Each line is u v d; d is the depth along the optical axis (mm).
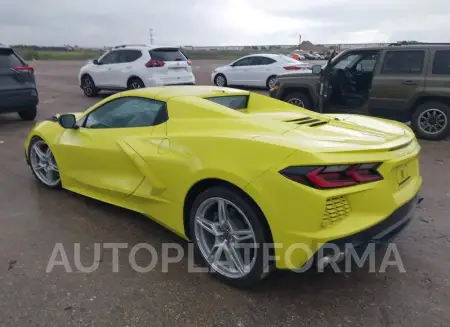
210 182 2930
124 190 3688
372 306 2725
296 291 2889
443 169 5812
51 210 4250
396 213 2777
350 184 2529
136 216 4109
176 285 2957
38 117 9922
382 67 7754
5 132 8148
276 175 2527
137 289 2904
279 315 2637
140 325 2541
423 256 3355
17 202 4449
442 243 3576
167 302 2762
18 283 2953
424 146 7164
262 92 15492
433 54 7230
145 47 12594
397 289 2910
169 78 12562
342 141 2762
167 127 3406
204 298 2807
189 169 3006
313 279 3033
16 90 8578
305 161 2469
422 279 3031
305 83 8672
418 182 3205
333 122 3398
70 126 4250
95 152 3943
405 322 2568
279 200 2521
